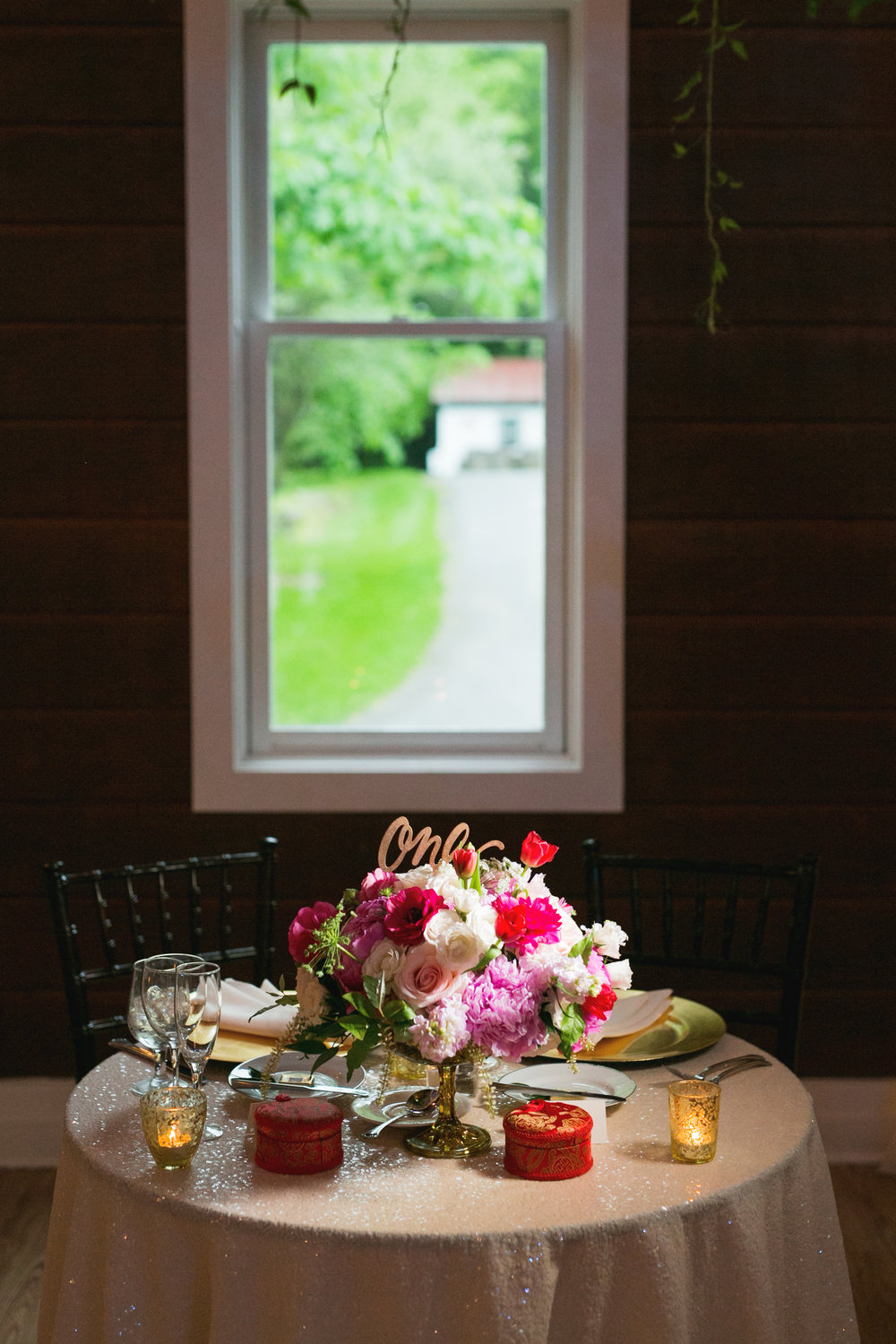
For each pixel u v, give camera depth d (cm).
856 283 287
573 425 295
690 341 286
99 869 289
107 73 280
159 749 289
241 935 290
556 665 302
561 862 290
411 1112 139
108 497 286
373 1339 110
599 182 281
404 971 124
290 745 302
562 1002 127
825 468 288
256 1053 158
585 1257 112
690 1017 173
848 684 291
